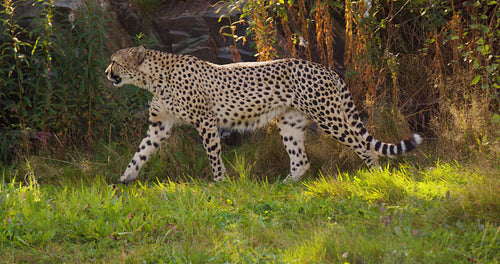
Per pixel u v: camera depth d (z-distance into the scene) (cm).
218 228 908
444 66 1449
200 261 762
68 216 930
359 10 1377
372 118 1391
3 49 1413
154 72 1291
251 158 1409
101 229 878
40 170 1343
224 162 1430
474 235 779
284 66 1260
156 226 908
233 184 1162
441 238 774
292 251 776
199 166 1394
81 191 1112
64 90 1458
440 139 1342
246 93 1262
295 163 1334
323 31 1611
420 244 748
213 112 1285
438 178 1123
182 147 1458
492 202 870
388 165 1229
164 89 1295
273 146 1415
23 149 1444
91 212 966
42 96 1484
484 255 727
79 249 824
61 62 1476
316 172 1373
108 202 997
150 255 788
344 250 757
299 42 1619
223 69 1276
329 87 1248
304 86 1248
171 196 1077
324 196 1063
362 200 1017
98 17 1475
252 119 1297
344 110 1291
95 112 1484
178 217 937
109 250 823
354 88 1452
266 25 1451
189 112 1284
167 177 1386
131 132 1477
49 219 904
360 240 775
